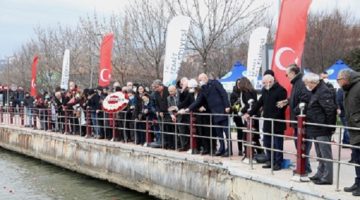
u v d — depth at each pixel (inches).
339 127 305.6
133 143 588.7
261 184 357.1
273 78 386.0
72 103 759.1
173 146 518.3
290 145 540.4
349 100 303.0
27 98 1026.7
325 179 326.0
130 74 1088.2
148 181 515.8
